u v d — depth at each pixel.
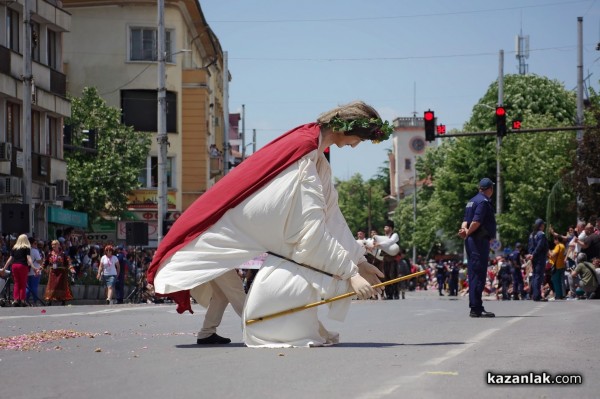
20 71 40.78
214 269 10.32
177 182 60.41
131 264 39.28
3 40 39.56
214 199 10.43
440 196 80.44
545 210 67.69
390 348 10.11
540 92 77.00
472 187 78.00
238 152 118.25
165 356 9.59
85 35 58.91
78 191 53.03
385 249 29.75
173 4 59.72
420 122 168.88
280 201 10.21
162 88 40.88
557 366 8.32
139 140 56.22
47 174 44.09
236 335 12.59
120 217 57.22
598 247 28.47
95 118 54.31
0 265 28.75
